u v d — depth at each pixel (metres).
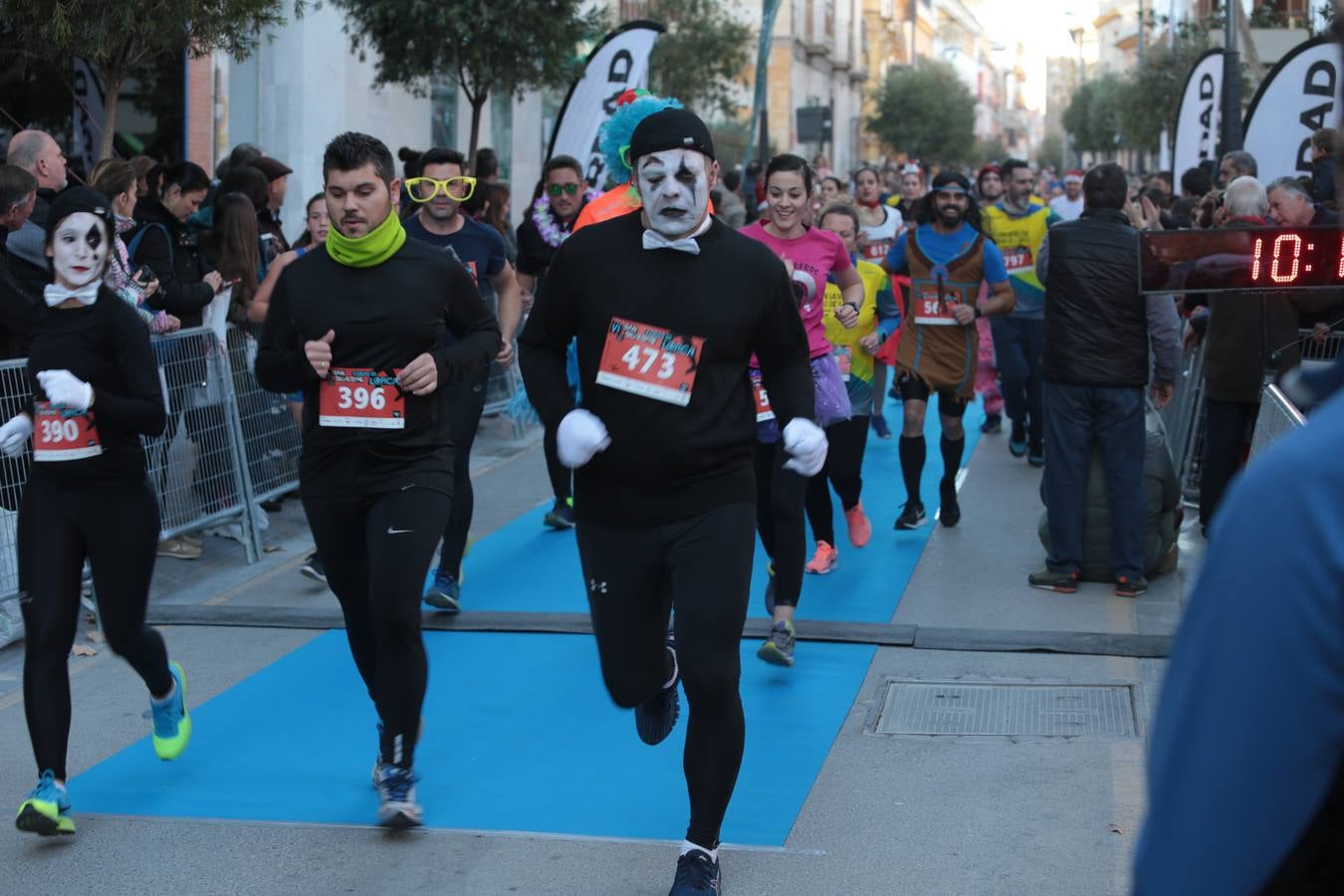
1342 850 1.14
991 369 11.22
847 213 6.83
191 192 7.24
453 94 20.73
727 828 4.10
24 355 6.14
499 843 3.99
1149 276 5.10
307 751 4.75
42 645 3.97
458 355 4.06
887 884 3.71
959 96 58.41
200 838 4.04
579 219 5.71
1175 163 13.79
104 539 4.06
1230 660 1.07
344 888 3.71
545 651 5.83
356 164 3.94
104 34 7.61
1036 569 7.09
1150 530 6.68
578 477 3.66
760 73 19.95
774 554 5.82
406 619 3.95
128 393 4.04
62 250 4.00
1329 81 9.02
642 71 11.30
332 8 16.77
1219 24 28.84
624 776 4.52
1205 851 1.08
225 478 7.27
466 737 4.87
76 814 4.21
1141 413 6.43
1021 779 4.45
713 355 3.54
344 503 4.03
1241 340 6.78
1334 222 6.73
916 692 5.31
